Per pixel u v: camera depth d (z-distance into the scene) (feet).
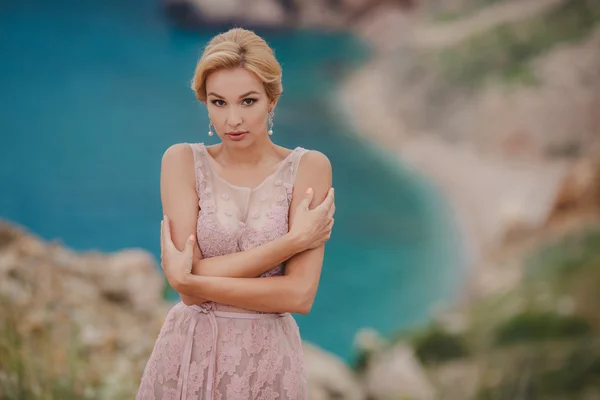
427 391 23.88
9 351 12.40
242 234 6.89
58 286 15.66
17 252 16.43
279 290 6.63
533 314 25.29
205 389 6.77
